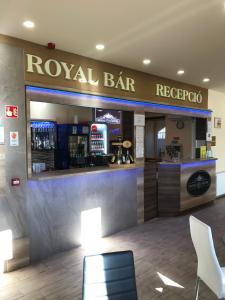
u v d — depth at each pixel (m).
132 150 5.09
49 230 3.74
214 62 4.55
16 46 3.35
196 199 6.24
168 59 4.36
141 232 4.71
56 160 6.71
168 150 7.12
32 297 2.78
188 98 6.33
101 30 3.20
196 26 3.09
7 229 3.31
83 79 4.13
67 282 3.06
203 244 2.22
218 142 7.62
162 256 3.74
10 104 3.31
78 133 6.63
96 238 4.38
